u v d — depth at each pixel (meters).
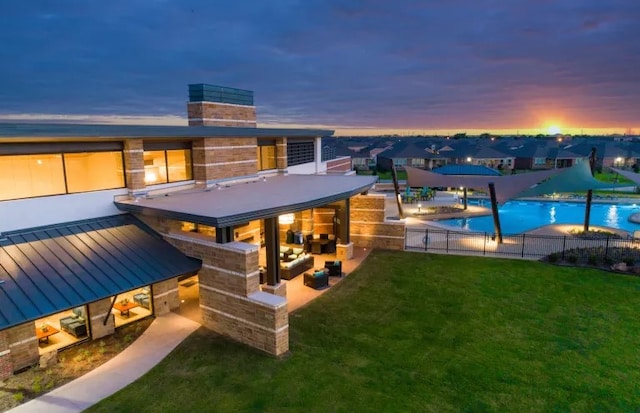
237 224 14.27
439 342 14.17
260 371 12.24
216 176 21.31
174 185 19.98
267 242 16.47
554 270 21.52
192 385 11.48
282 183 23.17
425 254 24.31
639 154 75.81
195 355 13.16
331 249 24.53
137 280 13.04
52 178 15.10
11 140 13.25
